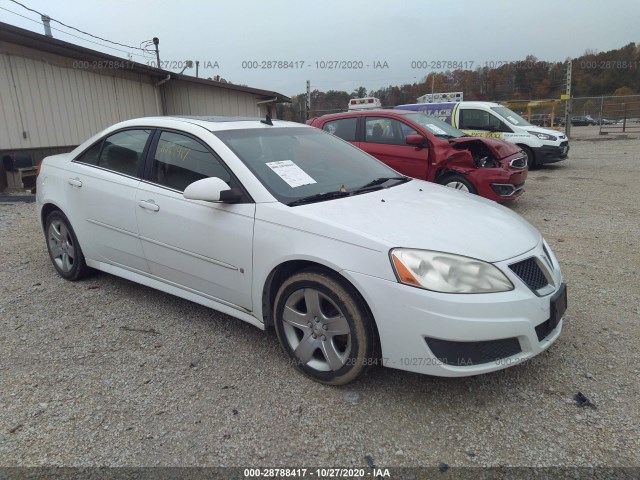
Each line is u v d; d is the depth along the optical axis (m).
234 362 3.08
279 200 2.97
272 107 18.86
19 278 4.56
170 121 3.65
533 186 9.80
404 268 2.47
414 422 2.51
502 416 2.55
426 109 12.73
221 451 2.32
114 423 2.51
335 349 2.74
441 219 2.89
